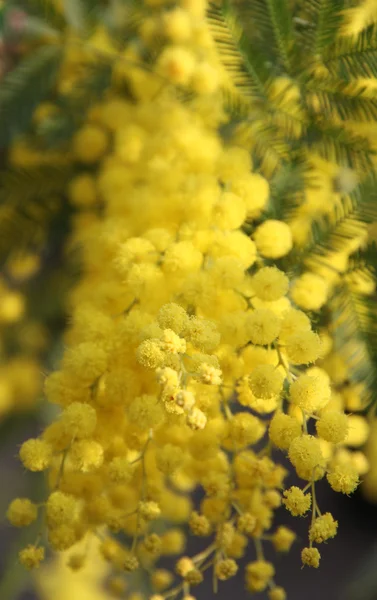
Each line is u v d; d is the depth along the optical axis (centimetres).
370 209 42
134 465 41
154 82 46
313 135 43
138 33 46
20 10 46
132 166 46
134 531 42
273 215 42
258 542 42
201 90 44
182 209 43
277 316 40
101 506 41
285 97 43
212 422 40
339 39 42
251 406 40
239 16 43
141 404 39
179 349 38
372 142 43
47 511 39
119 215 44
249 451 41
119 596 43
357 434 42
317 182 43
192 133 44
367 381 42
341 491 38
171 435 41
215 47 43
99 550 43
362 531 115
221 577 40
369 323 42
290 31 43
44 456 40
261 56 43
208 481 41
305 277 41
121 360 40
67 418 39
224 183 43
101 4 46
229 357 40
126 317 40
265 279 40
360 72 42
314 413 39
